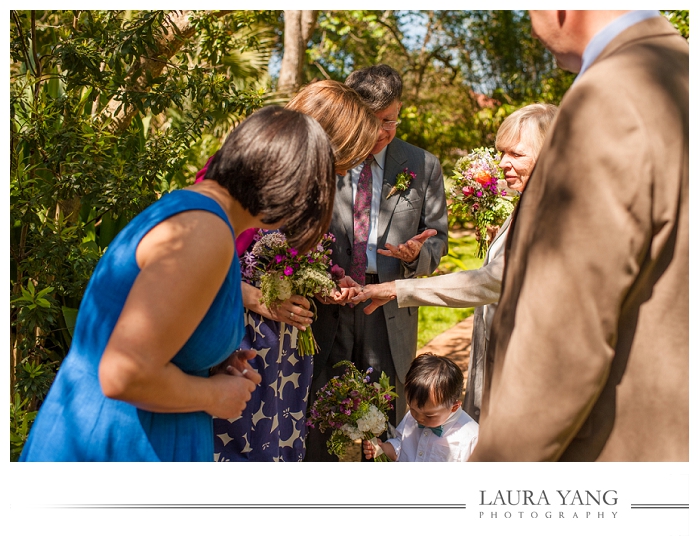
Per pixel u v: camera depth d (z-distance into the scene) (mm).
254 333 2180
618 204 1072
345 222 2652
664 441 1204
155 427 1351
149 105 2746
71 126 2660
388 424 2789
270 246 2133
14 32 2814
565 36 1306
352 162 2076
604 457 1252
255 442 2197
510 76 12172
